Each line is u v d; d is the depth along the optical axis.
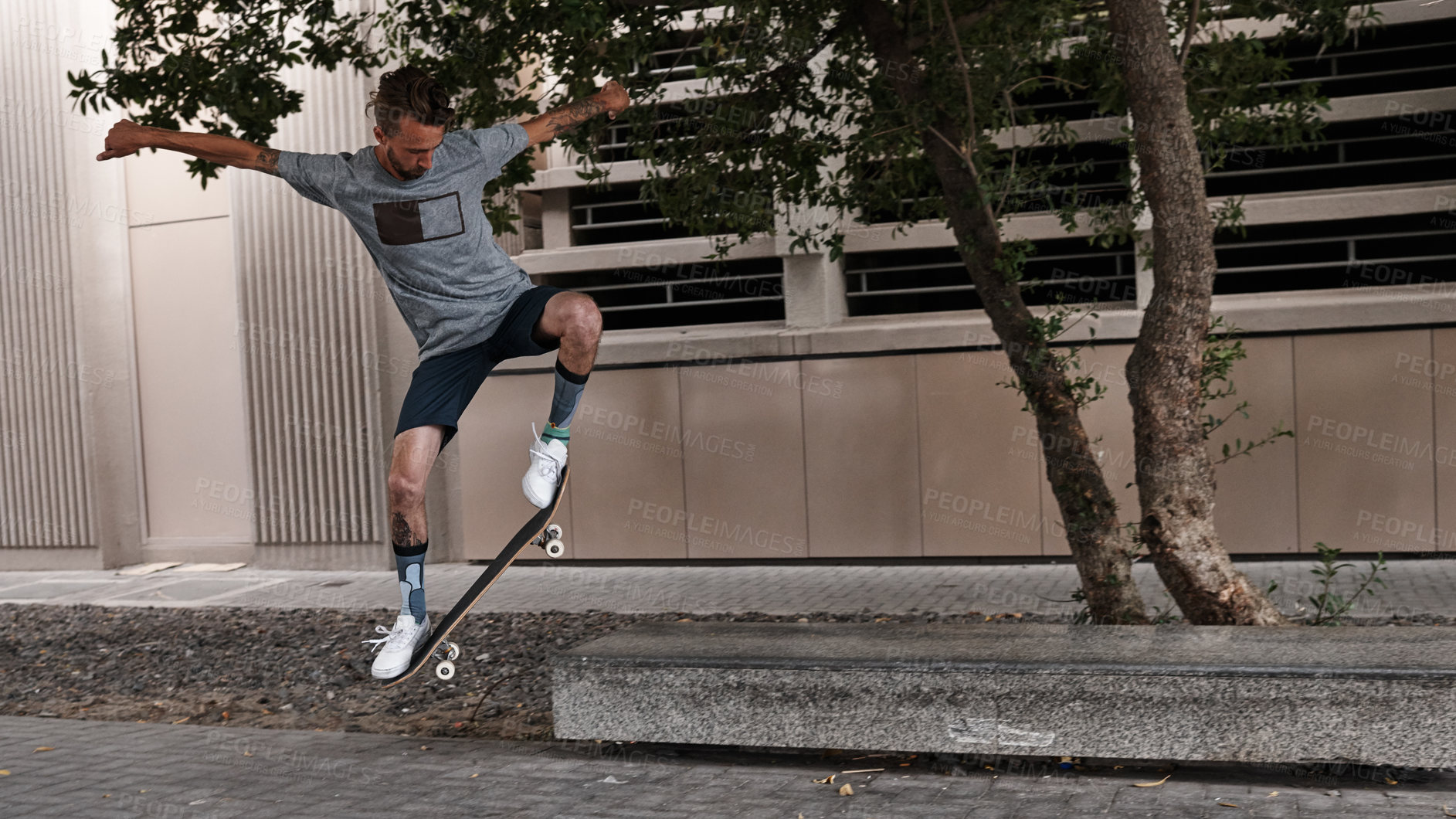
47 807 4.89
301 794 5.02
